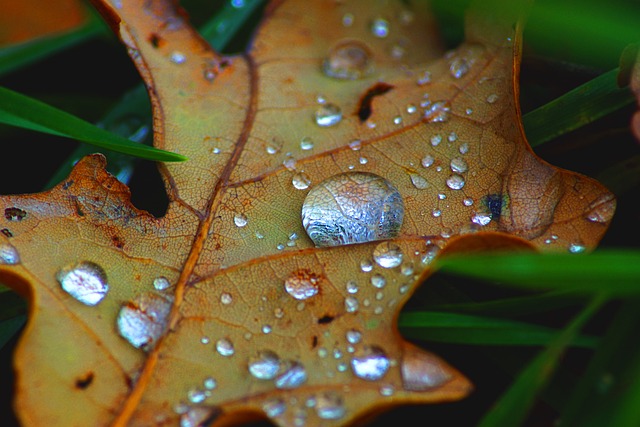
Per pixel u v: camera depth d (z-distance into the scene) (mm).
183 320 184
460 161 193
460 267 178
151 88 199
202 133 197
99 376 180
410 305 195
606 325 195
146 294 185
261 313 185
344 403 178
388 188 192
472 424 193
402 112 198
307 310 185
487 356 195
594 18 200
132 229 189
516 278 178
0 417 193
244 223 191
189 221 191
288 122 198
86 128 196
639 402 175
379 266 187
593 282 177
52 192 189
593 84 198
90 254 187
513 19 198
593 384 179
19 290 185
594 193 189
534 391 177
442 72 200
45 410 178
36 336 181
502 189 191
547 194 190
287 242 189
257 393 180
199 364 182
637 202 200
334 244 189
